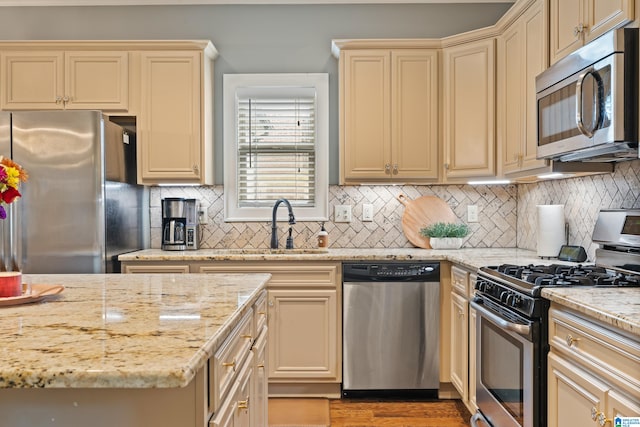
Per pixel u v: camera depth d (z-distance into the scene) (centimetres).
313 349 290
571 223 268
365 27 347
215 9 348
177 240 329
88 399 91
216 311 125
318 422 261
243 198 354
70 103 311
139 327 108
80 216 278
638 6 160
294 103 351
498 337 200
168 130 314
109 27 347
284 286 288
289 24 348
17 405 90
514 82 272
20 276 140
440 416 268
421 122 314
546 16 228
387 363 287
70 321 114
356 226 347
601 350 132
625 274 196
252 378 157
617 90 161
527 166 253
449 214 345
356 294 285
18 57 311
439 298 286
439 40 310
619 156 201
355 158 316
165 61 314
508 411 187
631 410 117
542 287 165
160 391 93
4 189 135
